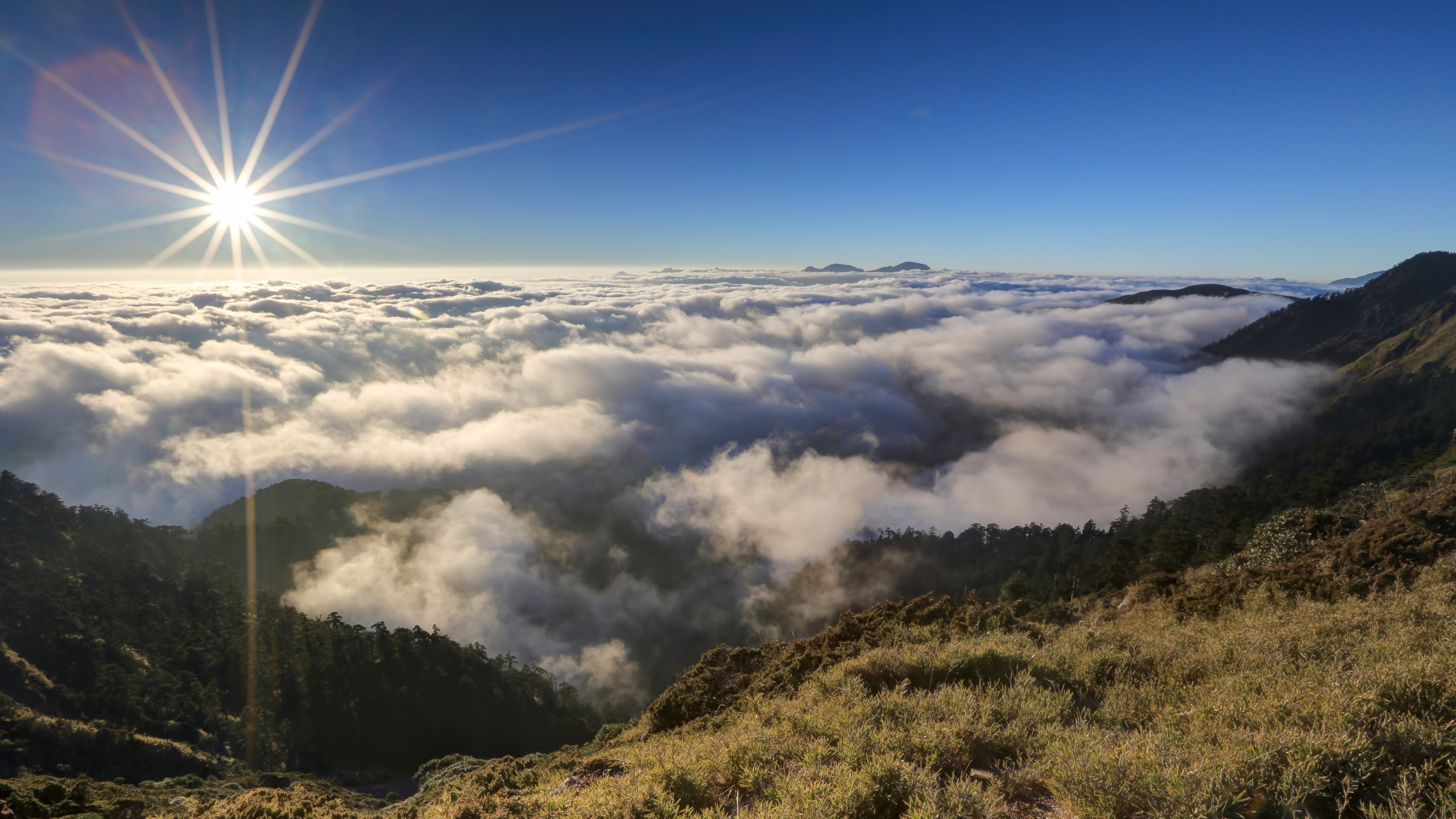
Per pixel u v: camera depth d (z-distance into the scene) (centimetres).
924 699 596
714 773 518
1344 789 357
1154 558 4644
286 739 6850
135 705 6450
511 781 809
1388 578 1191
